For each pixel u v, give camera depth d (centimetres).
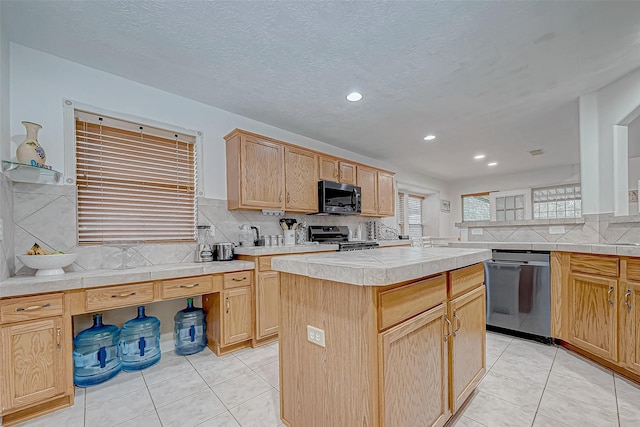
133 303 193
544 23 177
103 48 200
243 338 246
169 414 160
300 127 351
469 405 162
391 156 484
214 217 284
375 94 269
